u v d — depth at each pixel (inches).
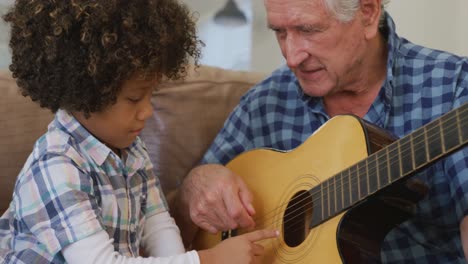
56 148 48.4
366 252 49.8
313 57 56.6
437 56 59.4
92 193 48.3
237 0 105.0
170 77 51.9
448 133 40.8
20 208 48.4
